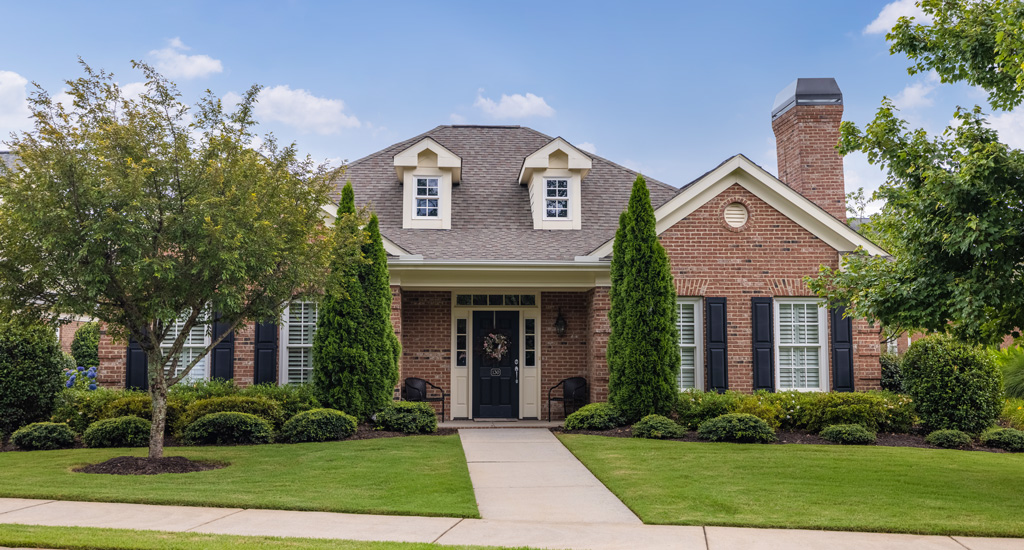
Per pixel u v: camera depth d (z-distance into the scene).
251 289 10.17
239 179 9.16
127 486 7.98
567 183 16.56
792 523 6.64
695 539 6.14
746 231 14.64
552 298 16.12
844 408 12.70
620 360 13.36
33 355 12.46
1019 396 16.12
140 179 8.20
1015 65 8.48
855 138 9.34
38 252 8.48
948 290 8.16
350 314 13.04
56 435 11.25
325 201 10.39
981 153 7.86
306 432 11.70
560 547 5.83
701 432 12.09
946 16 10.03
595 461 9.92
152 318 9.41
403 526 6.48
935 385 12.89
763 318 14.50
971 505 7.45
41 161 8.31
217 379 14.02
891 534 6.42
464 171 17.92
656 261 13.28
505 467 9.68
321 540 5.81
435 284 14.74
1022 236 7.76
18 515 6.68
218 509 7.07
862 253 9.84
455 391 15.81
